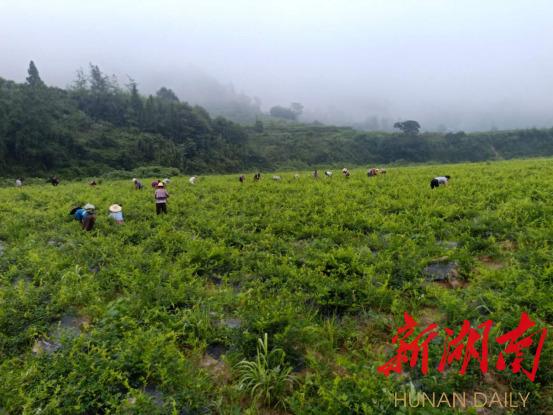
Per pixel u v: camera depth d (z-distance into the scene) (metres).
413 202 12.75
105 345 4.73
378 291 5.96
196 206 14.70
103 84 107.12
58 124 69.88
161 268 7.55
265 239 9.62
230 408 3.88
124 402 3.73
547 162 28.00
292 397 3.89
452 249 7.64
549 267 6.30
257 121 130.12
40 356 4.59
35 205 16.94
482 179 17.92
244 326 5.14
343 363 4.26
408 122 126.19
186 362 4.49
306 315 5.62
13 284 7.15
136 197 17.53
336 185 19.31
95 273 7.56
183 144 81.31
